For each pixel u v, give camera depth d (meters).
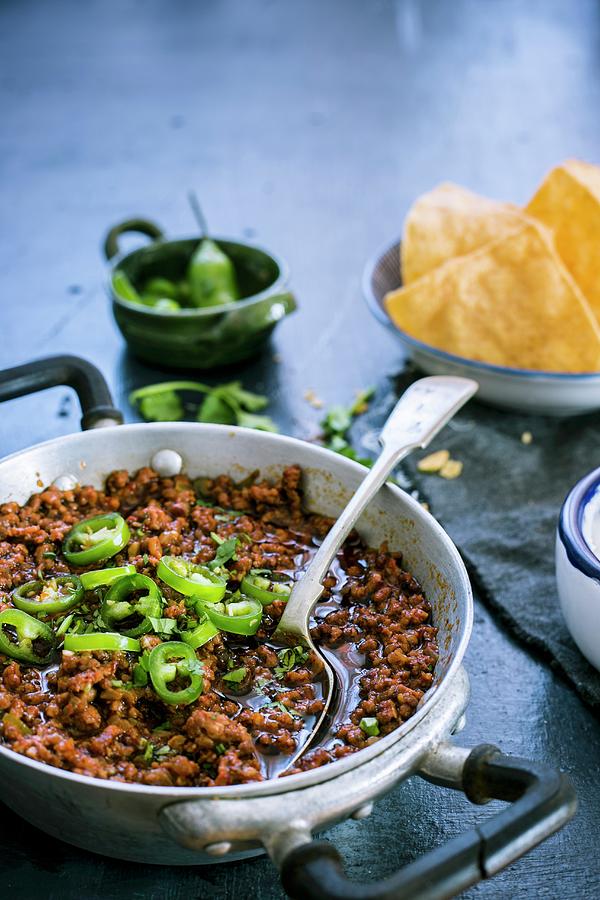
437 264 0.92
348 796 0.55
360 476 0.71
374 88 1.66
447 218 0.93
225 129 1.51
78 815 0.57
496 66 1.73
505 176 1.32
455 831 0.63
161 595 0.66
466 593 0.62
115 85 1.71
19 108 1.62
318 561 0.67
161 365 0.95
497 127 1.48
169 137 1.49
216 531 0.72
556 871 0.61
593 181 0.92
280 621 0.66
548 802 0.53
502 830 0.52
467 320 0.88
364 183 1.31
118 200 1.29
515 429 0.89
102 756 0.60
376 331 1.01
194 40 1.93
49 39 1.96
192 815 0.54
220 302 0.97
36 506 0.72
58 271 1.12
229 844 0.54
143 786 0.54
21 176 1.37
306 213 1.23
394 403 0.92
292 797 0.54
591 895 0.60
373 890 0.51
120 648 0.63
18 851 0.62
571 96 1.58
